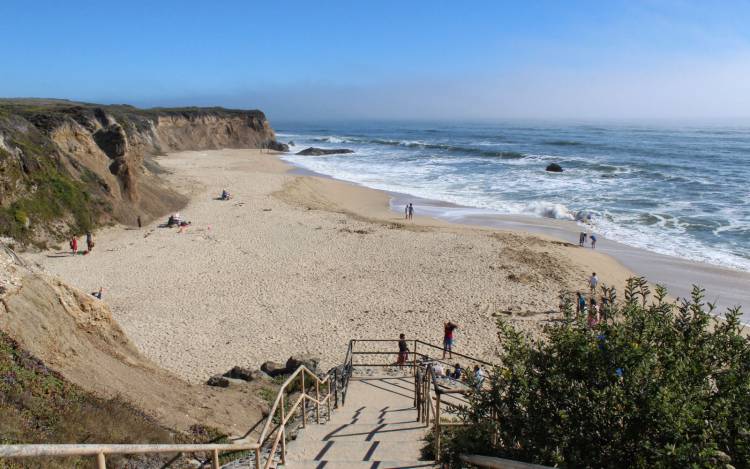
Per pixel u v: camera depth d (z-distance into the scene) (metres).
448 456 6.12
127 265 24.52
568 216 35.59
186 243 28.20
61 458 5.48
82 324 9.92
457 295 21.06
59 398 7.01
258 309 19.66
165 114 84.62
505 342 5.38
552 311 19.42
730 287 22.36
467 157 76.56
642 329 4.86
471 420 5.07
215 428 8.18
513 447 4.54
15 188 26.20
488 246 27.83
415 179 54.34
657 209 37.16
